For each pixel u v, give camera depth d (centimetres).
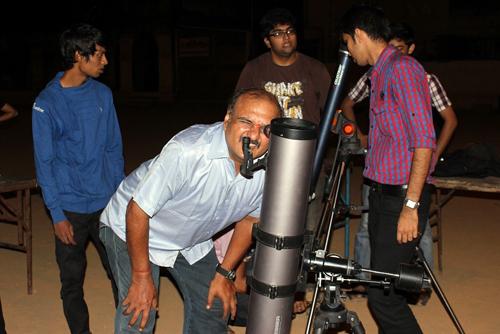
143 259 267
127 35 2605
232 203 270
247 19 2578
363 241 446
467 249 584
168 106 2352
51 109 351
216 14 2552
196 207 268
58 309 449
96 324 424
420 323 424
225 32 2614
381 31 311
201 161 255
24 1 2745
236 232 292
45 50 2770
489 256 562
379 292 323
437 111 425
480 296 470
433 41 2611
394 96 304
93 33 352
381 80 309
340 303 282
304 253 227
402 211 305
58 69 2766
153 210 258
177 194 265
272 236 192
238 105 232
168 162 254
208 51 2631
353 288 464
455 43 2584
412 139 298
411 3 2677
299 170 188
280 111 235
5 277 512
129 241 265
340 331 395
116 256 292
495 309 446
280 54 426
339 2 2594
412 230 303
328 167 424
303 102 433
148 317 278
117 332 284
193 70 2662
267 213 193
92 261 551
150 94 2600
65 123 356
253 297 201
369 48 314
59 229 359
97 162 365
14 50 2816
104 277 513
